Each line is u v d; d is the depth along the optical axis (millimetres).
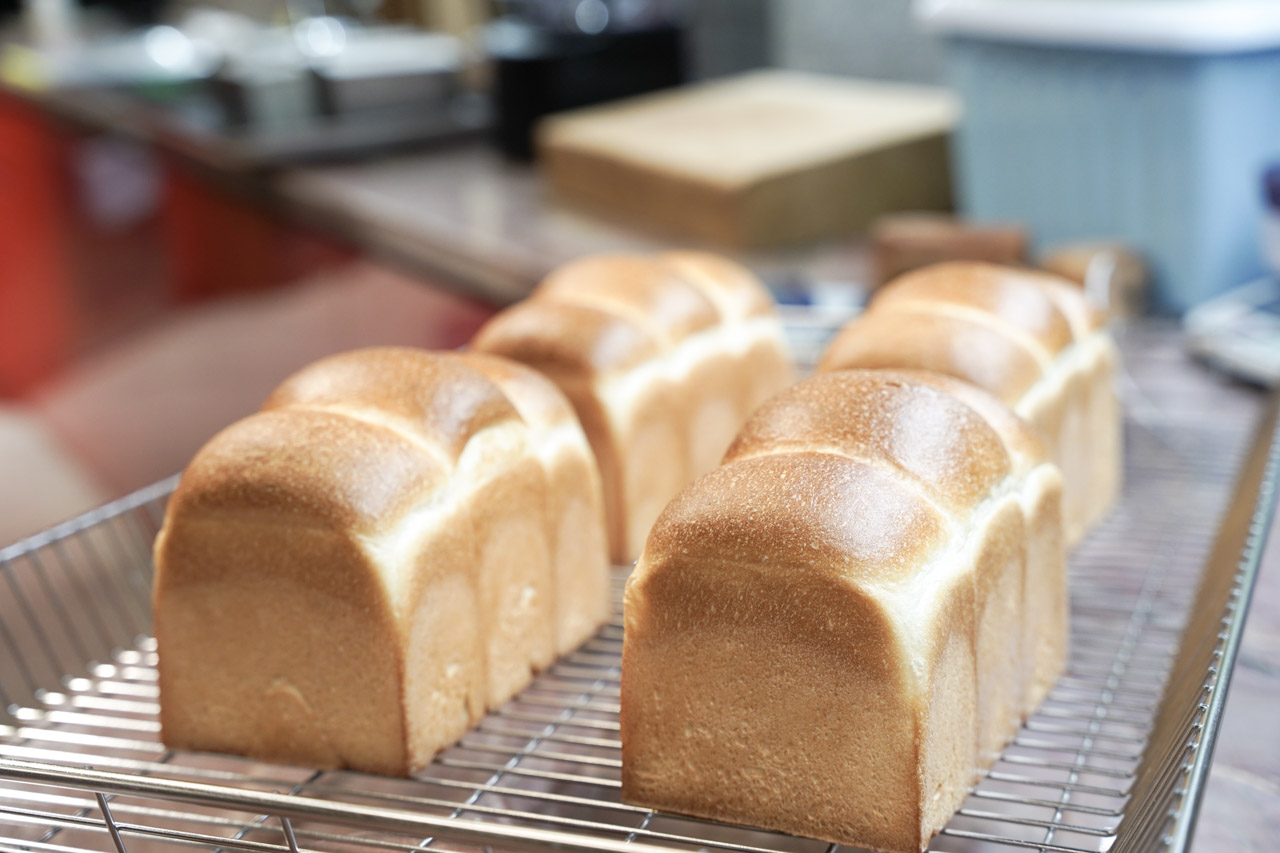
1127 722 1055
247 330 2639
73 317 3092
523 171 2514
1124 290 1564
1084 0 1577
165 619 1075
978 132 1778
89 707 1122
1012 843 964
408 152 2699
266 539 1054
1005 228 1597
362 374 1122
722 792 1014
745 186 1915
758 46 2887
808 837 1004
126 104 2916
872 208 2051
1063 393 1233
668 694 1014
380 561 1043
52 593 1188
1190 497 1303
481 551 1104
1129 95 1568
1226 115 1524
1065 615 1116
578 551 1182
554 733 1089
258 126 2682
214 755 1084
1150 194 1587
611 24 2607
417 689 1062
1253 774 1043
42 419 3166
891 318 1223
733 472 1025
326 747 1068
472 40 3186
